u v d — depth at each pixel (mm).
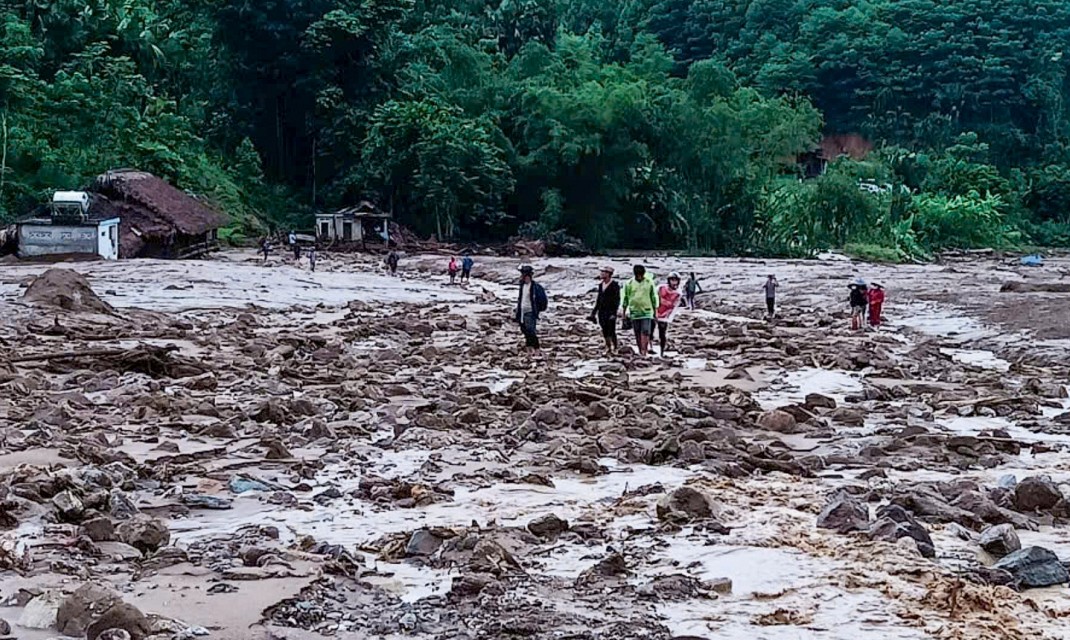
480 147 75625
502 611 7094
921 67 122875
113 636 6281
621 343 26406
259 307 35969
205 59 82438
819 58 125750
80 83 70875
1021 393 19016
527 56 87375
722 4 135250
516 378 20234
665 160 81875
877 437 14367
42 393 16453
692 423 14820
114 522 9070
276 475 11508
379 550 8680
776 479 11625
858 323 32031
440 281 52844
